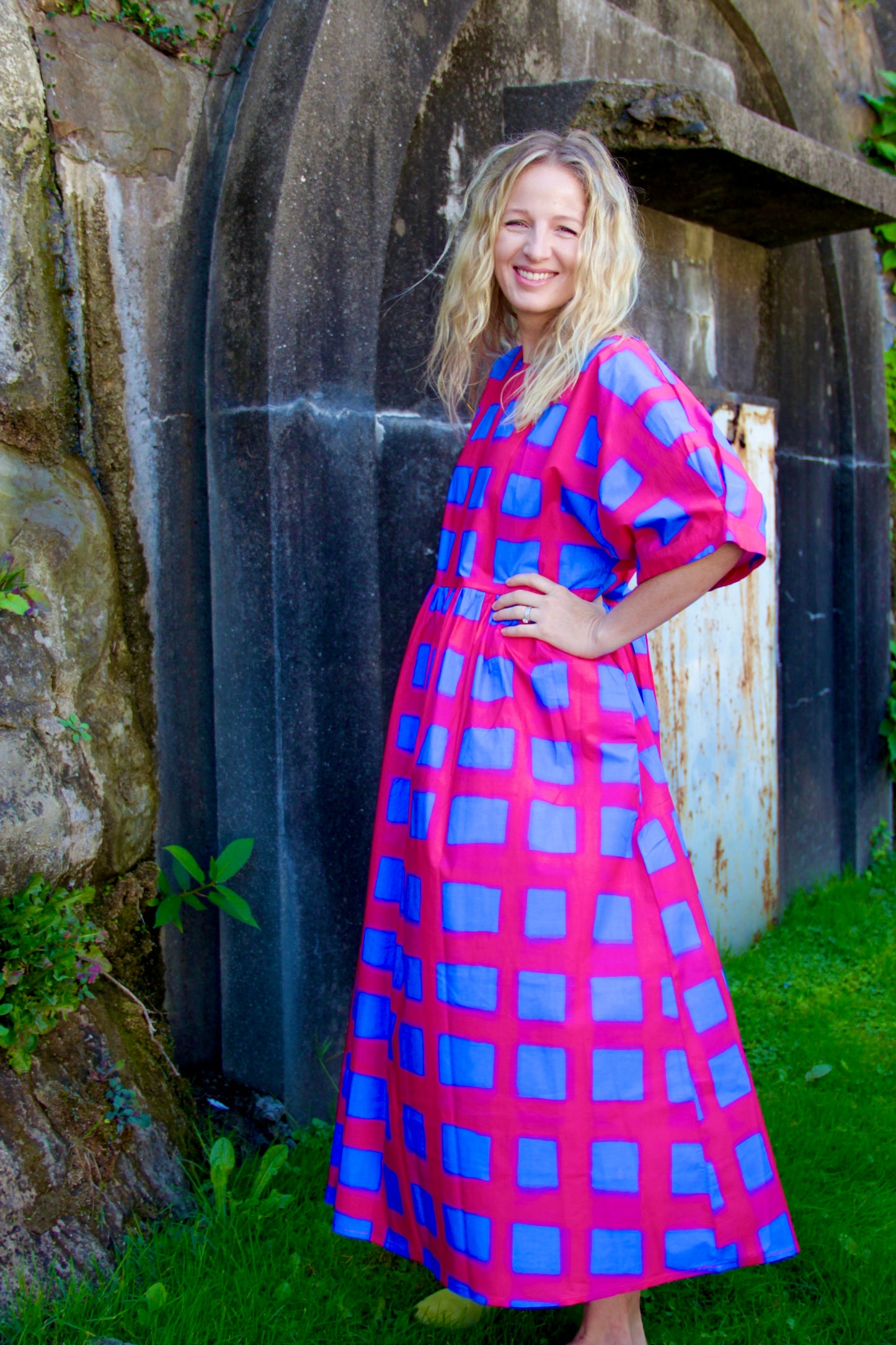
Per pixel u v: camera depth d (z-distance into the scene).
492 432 1.67
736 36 3.57
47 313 1.96
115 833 2.04
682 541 1.44
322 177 2.12
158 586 2.20
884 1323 1.70
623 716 1.54
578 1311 1.76
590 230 1.56
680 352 3.29
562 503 1.56
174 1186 1.92
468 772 1.51
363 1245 1.90
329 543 2.22
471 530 1.64
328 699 2.24
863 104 4.50
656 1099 1.49
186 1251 1.79
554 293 1.59
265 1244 1.84
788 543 3.99
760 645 3.73
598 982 1.47
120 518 2.11
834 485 4.32
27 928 1.74
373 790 2.35
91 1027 1.91
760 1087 2.53
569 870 1.47
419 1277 1.83
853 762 4.43
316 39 2.05
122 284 2.08
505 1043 1.46
